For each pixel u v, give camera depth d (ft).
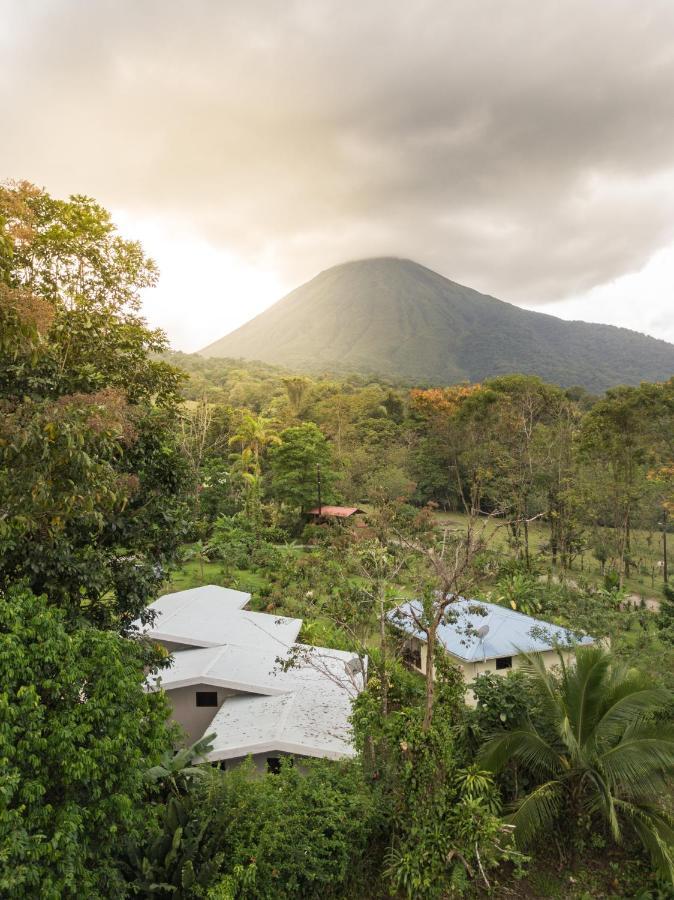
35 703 22.71
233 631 64.34
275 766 44.68
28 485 30.22
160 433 45.62
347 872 33.50
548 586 97.81
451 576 38.47
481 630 63.77
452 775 36.22
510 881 37.06
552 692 40.91
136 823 27.37
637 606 101.76
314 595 75.66
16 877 19.62
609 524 150.30
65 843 21.68
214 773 37.11
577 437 146.82
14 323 31.68
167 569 47.96
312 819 32.78
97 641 26.76
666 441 138.72
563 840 39.96
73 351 46.29
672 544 183.11
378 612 55.31
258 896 28.63
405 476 207.62
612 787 39.55
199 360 597.11
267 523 158.71
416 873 31.99
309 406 315.78
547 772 40.98
